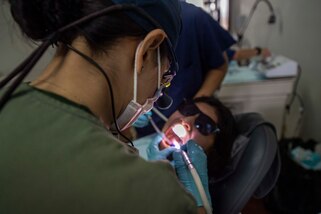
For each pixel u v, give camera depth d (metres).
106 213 0.34
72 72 0.44
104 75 0.45
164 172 0.40
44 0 0.42
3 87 0.43
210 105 1.14
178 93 1.26
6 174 0.37
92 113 0.43
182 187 0.40
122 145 0.43
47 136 0.38
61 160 0.37
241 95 1.87
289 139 1.97
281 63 1.89
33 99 0.42
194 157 0.97
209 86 1.37
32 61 0.42
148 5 0.46
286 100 1.95
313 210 1.67
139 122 1.01
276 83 1.85
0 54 0.94
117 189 0.36
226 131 1.12
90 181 0.36
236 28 2.45
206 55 1.36
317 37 1.76
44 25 0.45
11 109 0.41
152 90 0.57
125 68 0.48
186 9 1.23
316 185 1.68
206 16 1.32
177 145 1.04
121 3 0.43
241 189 1.06
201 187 0.88
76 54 0.44
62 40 0.44
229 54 1.93
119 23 0.44
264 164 1.05
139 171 0.38
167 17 0.50
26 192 0.36
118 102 0.51
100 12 0.42
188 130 1.09
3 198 0.36
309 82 1.93
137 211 0.35
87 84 0.44
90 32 0.43
